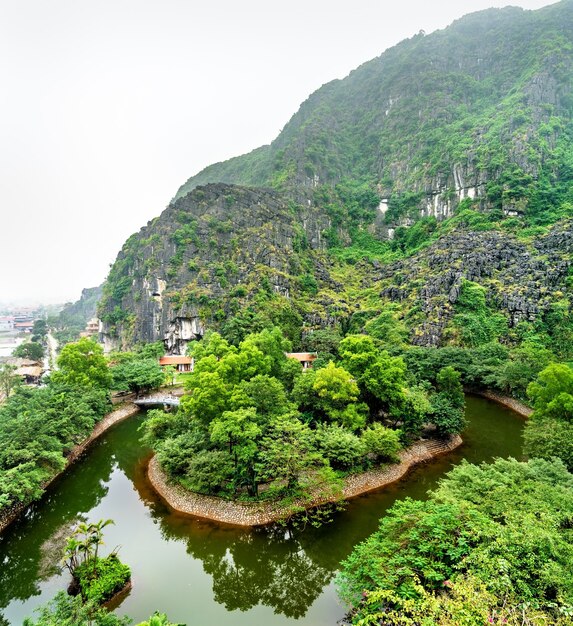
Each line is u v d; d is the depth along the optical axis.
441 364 72.69
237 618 25.22
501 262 100.75
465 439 51.44
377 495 37.75
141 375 72.06
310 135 198.50
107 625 19.17
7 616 25.34
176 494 38.19
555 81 161.88
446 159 158.88
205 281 112.94
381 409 48.72
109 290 139.75
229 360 46.47
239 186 149.62
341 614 24.70
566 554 17.48
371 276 133.12
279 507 34.88
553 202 124.19
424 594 16.16
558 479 27.23
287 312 107.62
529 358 67.94
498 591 15.84
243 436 35.00
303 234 148.25
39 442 39.34
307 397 44.38
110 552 31.36
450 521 21.06
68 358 61.78
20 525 35.00
